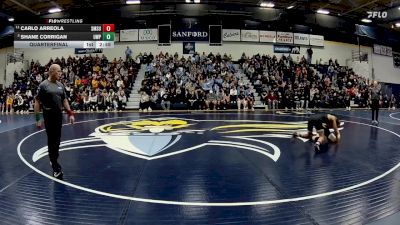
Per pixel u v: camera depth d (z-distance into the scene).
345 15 24.00
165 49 22.64
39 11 21.95
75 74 20.80
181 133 9.09
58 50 23.72
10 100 18.25
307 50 23.64
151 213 3.44
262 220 3.25
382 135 8.86
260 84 20.42
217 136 8.56
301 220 3.24
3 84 24.70
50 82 4.79
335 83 22.53
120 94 18.23
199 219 3.28
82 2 21.06
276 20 22.34
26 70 23.67
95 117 13.82
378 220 3.22
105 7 21.69
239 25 22.48
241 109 18.50
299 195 3.99
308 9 22.61
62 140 8.01
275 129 9.83
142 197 3.93
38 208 3.59
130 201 3.80
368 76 25.48
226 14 21.67
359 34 24.92
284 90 19.70
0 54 25.09
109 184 4.46
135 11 21.56
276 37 23.02
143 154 6.44
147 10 21.47
